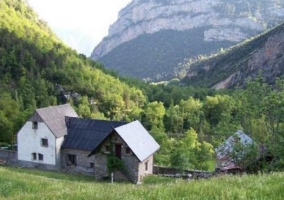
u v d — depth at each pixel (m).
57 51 153.38
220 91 156.50
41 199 11.49
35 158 55.81
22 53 131.38
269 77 181.25
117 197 10.02
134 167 46.28
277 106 29.80
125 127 48.59
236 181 11.02
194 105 112.38
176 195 9.52
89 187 14.27
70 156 54.72
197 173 46.84
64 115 58.41
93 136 54.28
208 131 88.94
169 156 56.91
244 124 32.69
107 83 141.00
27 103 100.94
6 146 68.31
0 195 16.31
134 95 139.38
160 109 98.38
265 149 31.47
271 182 10.21
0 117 69.06
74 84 129.50
